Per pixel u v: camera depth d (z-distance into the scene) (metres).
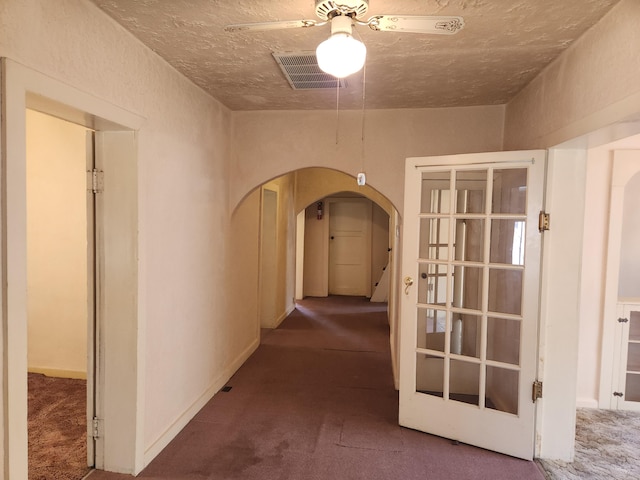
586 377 3.22
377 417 2.96
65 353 3.59
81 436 2.60
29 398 3.16
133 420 2.21
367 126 3.33
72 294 3.55
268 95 3.00
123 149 2.13
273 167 3.46
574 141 2.13
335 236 8.48
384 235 8.40
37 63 1.47
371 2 1.70
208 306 3.17
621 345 3.15
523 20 1.82
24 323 1.43
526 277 2.44
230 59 2.34
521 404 2.45
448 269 2.68
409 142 3.28
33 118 3.49
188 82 2.69
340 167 3.37
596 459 2.46
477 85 2.70
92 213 2.18
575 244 2.38
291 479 2.21
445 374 2.68
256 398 3.26
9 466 1.39
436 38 2.01
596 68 1.83
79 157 3.48
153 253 2.32
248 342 4.36
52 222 3.54
